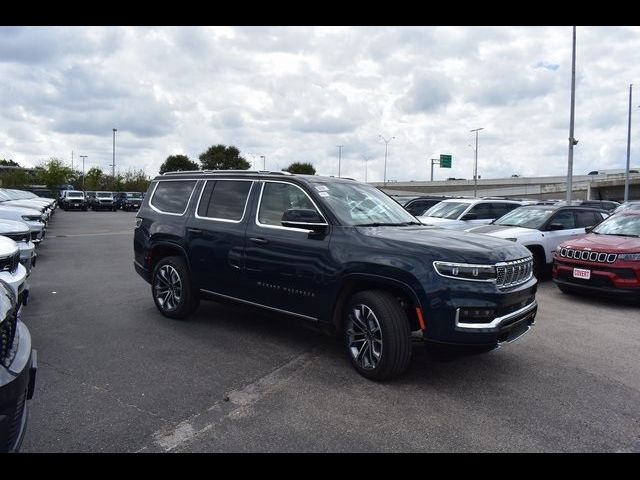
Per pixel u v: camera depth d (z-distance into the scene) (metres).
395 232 4.64
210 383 4.22
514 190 73.44
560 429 3.49
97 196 46.19
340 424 3.51
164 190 6.59
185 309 6.05
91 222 26.52
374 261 4.29
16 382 2.46
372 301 4.25
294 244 4.88
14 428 2.52
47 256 12.23
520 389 4.20
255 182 5.56
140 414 3.61
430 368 4.69
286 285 4.95
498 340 4.08
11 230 7.17
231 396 3.96
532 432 3.44
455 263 4.00
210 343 5.32
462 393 4.10
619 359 5.02
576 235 10.19
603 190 60.53
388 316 4.16
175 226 6.11
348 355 4.59
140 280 8.99
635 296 7.25
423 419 3.61
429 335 4.04
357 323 4.46
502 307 4.07
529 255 4.66
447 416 3.67
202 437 3.30
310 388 4.15
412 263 4.12
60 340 5.33
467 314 3.97
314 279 4.70
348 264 4.46
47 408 3.66
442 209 13.00
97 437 3.26
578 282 7.86
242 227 5.41
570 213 10.43
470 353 4.02
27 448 3.10
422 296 4.03
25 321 6.08
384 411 3.73
